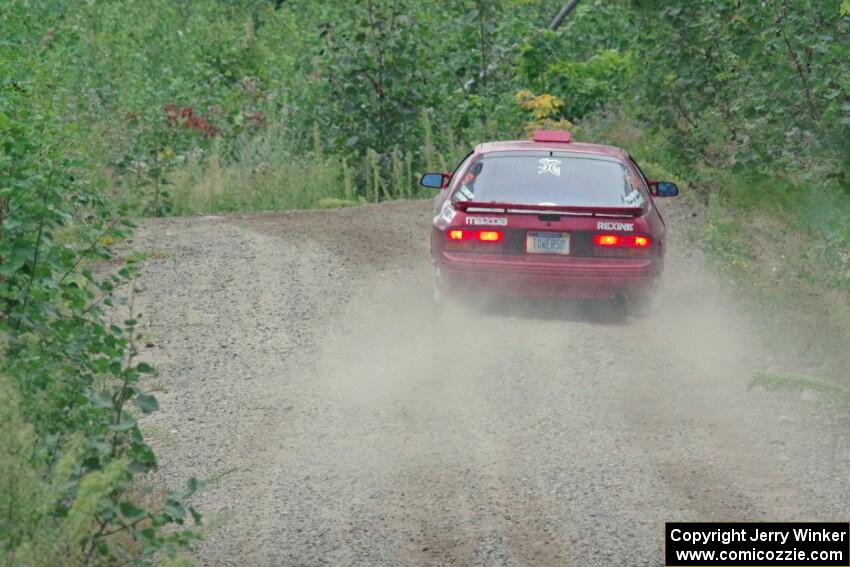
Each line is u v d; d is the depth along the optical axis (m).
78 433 18.72
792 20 46.81
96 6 85.50
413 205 60.94
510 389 31.48
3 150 23.70
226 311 39.62
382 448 27.36
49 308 22.88
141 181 60.25
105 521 18.83
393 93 68.88
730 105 55.81
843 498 24.44
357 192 68.00
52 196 23.67
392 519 23.36
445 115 72.06
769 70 50.00
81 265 43.25
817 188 49.06
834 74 45.88
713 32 58.44
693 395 31.20
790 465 26.28
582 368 33.34
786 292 39.41
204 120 69.12
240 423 29.16
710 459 26.66
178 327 37.66
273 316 39.09
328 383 32.25
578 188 38.94
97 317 23.56
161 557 20.78
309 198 64.44
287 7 98.94
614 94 74.88
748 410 30.05
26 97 42.22
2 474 16.72
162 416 29.64
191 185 63.12
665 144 61.31
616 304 41.12
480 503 24.09
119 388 24.42
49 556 16.98
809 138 48.91
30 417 19.88
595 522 23.14
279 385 32.12
